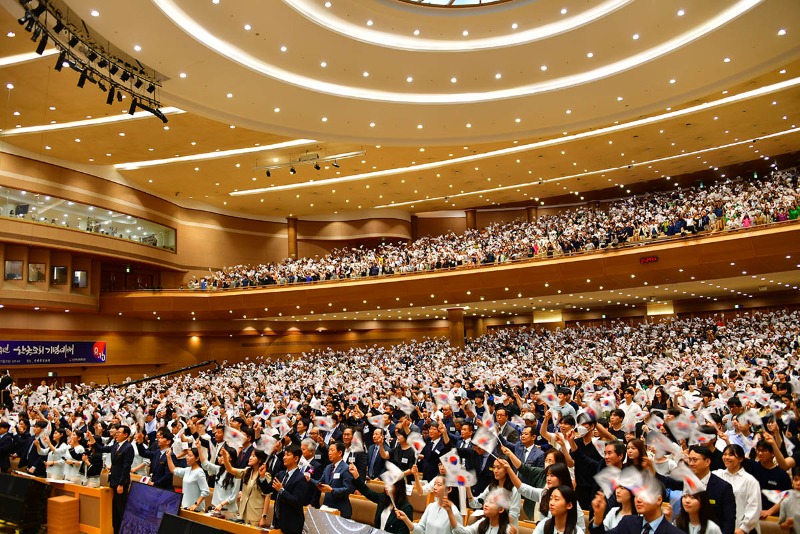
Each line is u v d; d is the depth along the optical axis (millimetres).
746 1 16734
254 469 7215
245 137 24750
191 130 23781
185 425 11062
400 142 25094
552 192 36438
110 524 8281
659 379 15695
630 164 31078
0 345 26250
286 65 19516
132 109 16344
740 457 5324
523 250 28078
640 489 4289
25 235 25688
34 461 10383
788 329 25484
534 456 6914
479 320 42156
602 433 6512
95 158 27297
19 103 20609
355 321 40562
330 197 35188
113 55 17047
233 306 31938
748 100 23062
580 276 26375
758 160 31516
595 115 23500
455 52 19328
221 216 36812
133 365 32812
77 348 29672
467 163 29734
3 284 25859
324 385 20438
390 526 6090
